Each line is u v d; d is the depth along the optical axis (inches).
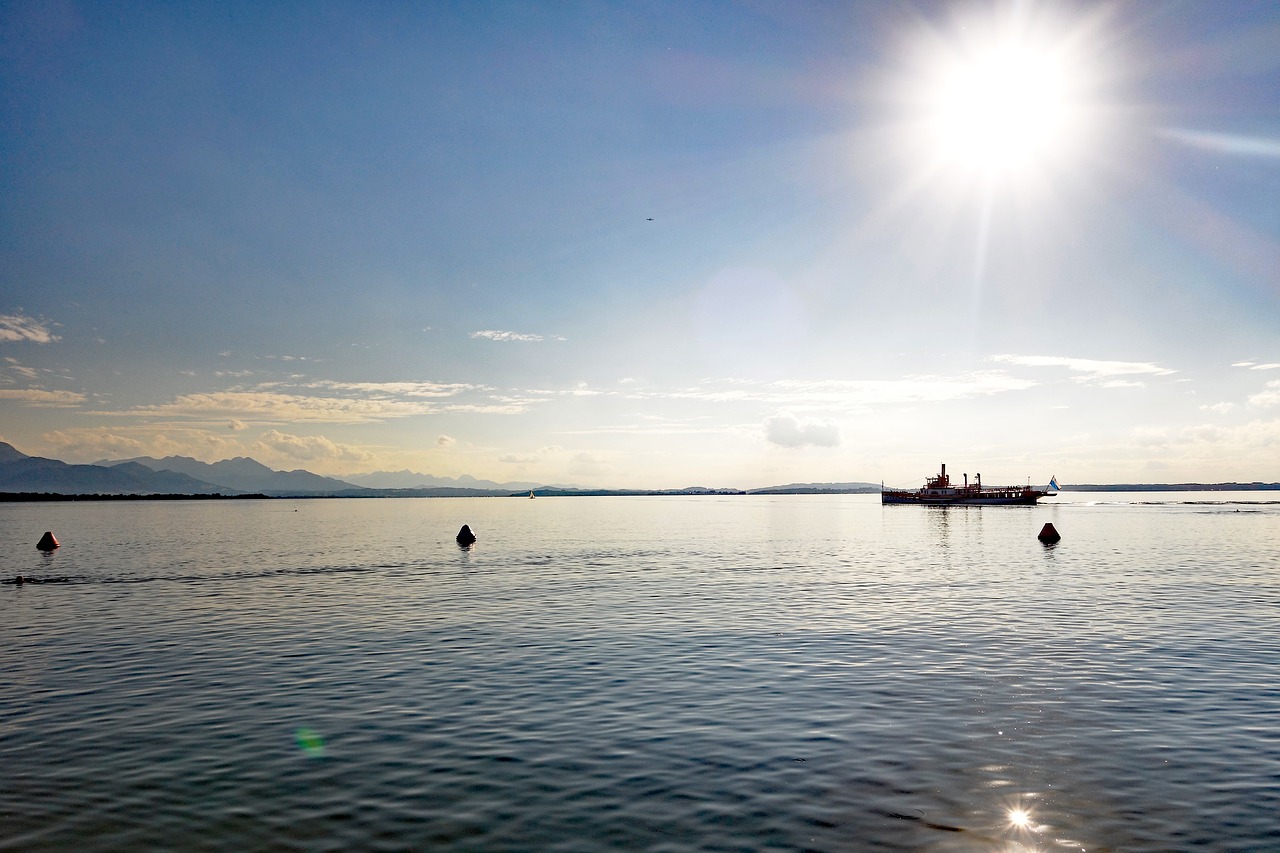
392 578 1979.6
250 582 1899.6
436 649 1082.1
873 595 1624.0
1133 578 1920.5
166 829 513.0
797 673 928.9
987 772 603.2
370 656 1039.6
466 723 738.8
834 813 531.5
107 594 1691.7
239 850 482.9
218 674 941.2
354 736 700.7
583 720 745.0
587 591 1707.7
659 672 938.7
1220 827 505.0
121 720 751.7
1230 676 901.8
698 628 1236.5
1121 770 605.0
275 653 1062.4
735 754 648.4
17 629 1259.2
